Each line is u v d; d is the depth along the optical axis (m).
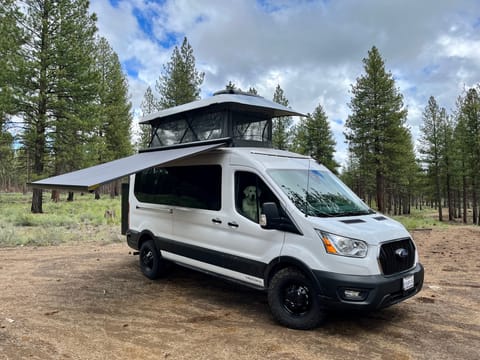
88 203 25.50
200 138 5.92
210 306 4.85
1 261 7.38
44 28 17.88
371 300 3.58
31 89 17.88
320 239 3.81
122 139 32.09
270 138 6.28
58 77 18.03
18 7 17.66
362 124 26.42
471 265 7.38
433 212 50.94
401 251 4.00
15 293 5.27
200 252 5.15
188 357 3.36
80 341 3.67
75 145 19.27
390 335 3.92
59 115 18.73
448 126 32.00
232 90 6.07
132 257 7.86
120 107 31.58
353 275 3.62
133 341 3.70
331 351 3.52
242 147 5.26
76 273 6.50
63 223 14.05
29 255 8.02
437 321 4.34
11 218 14.66
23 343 3.57
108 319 4.32
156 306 4.83
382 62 26.25
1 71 16.69
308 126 33.31
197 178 5.41
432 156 32.94
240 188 4.74
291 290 4.10
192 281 6.07
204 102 5.74
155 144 6.89
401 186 42.56
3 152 19.83
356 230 3.81
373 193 46.09
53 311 4.55
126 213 7.17
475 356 3.44
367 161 26.45
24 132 18.02
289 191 4.35
